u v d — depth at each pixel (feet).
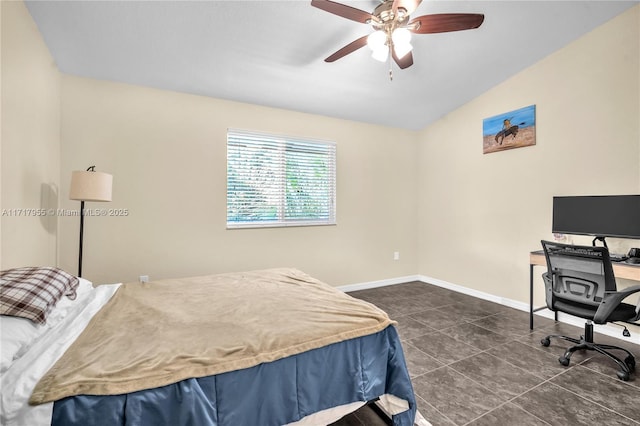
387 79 10.53
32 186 7.05
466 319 10.27
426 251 15.17
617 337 8.70
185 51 8.33
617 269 7.67
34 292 4.56
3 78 5.67
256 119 11.68
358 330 4.92
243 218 11.59
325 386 4.54
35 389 3.16
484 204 12.35
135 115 9.76
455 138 13.51
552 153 10.08
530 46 9.53
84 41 7.66
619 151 8.55
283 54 8.73
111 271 9.52
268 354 4.16
